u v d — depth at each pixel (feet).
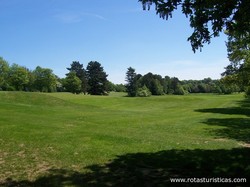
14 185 30.76
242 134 68.18
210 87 506.89
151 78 423.23
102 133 60.90
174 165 37.60
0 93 158.61
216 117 107.14
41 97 161.48
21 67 412.16
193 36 32.89
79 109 122.93
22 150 45.70
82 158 41.11
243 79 140.26
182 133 68.90
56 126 69.21
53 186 30.37
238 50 135.74
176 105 206.49
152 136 61.41
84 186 30.19
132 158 41.04
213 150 47.11
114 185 30.40
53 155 42.68
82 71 445.37
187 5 31.42
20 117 80.69
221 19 31.14
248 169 35.37
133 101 237.04
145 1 30.89
